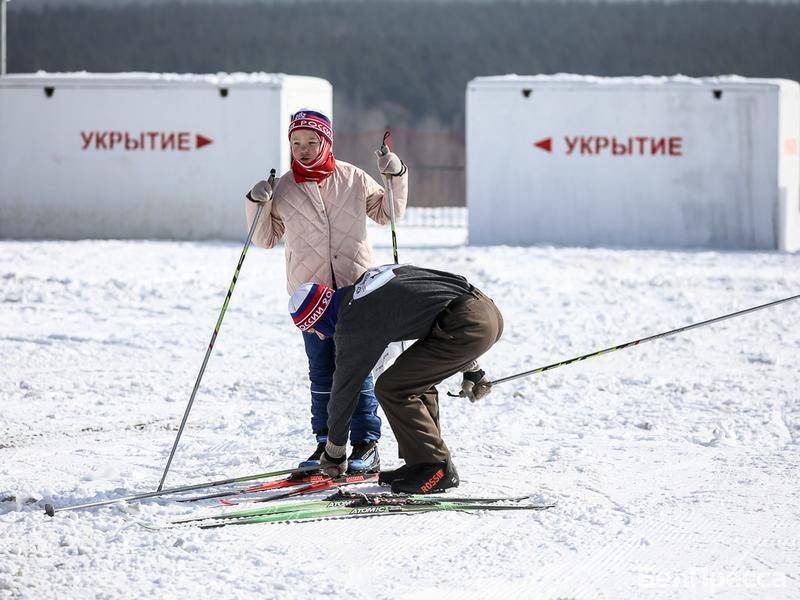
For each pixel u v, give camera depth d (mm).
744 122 47031
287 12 162125
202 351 24781
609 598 10594
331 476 13836
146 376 22094
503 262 40469
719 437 16891
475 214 48156
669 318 29344
